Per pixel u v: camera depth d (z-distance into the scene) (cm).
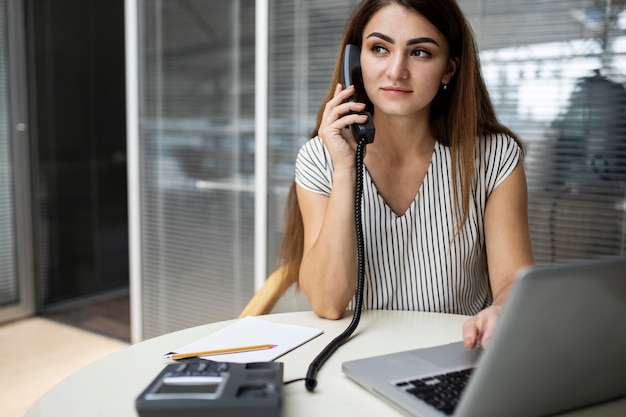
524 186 131
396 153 130
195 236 276
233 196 262
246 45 250
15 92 341
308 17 235
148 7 277
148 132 284
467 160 126
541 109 199
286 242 143
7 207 344
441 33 116
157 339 105
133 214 291
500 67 204
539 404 70
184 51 269
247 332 107
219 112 262
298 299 229
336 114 122
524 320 61
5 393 254
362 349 100
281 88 245
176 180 279
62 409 78
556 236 202
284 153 247
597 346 68
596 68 188
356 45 128
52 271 361
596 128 191
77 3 349
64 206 361
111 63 358
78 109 358
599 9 186
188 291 281
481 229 132
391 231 129
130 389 84
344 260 115
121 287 375
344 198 118
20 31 340
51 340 318
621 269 63
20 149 346
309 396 81
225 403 65
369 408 77
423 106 118
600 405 77
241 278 264
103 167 368
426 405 73
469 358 89
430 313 122
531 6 197
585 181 195
